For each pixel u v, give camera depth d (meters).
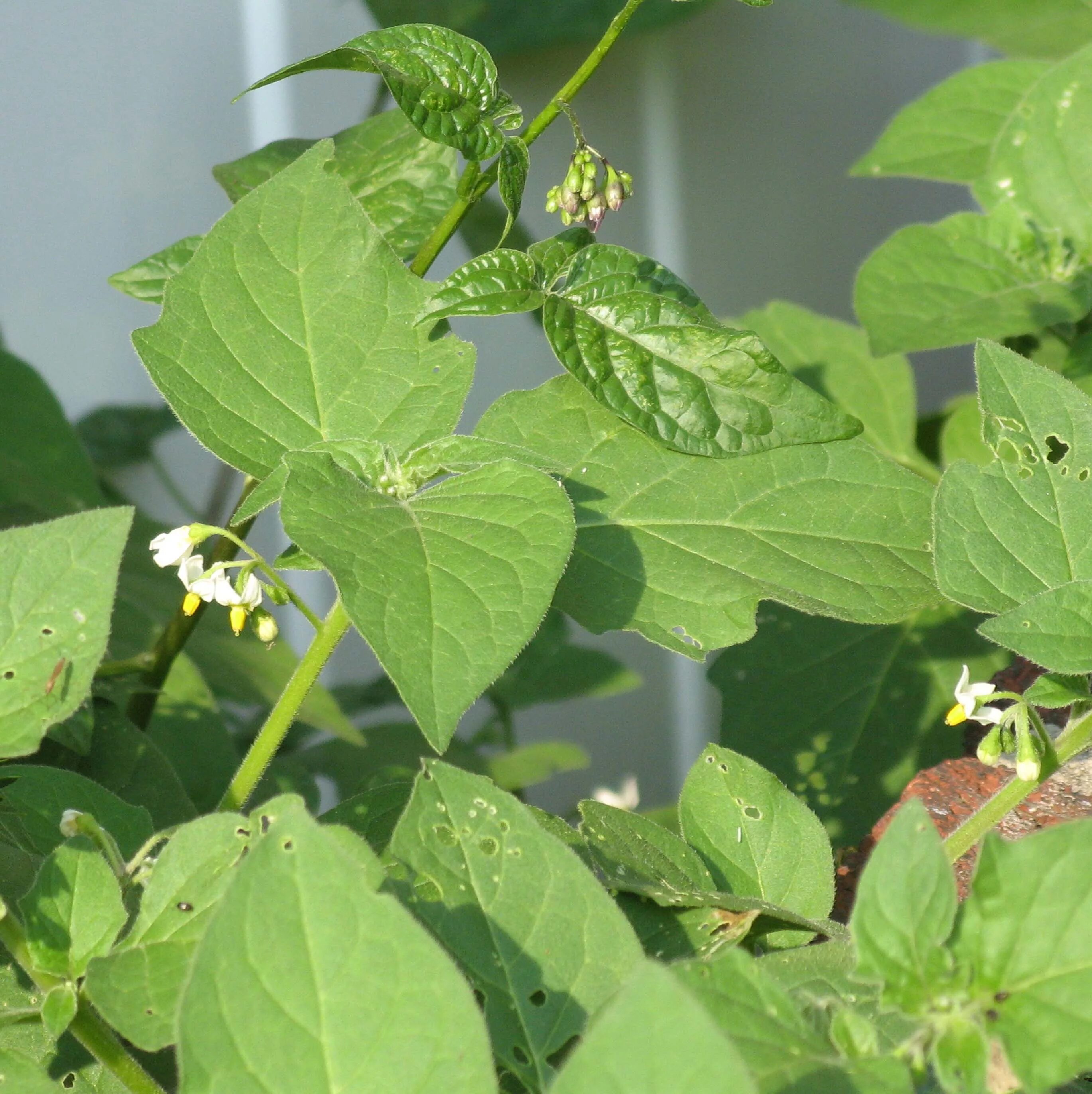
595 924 0.62
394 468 0.68
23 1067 0.63
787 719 0.83
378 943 0.59
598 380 0.72
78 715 0.73
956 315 0.81
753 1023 0.59
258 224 0.72
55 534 0.64
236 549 0.78
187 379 0.71
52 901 0.63
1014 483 0.69
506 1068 0.62
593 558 0.71
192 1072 0.58
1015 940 0.59
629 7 0.71
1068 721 0.70
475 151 0.71
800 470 0.73
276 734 0.68
